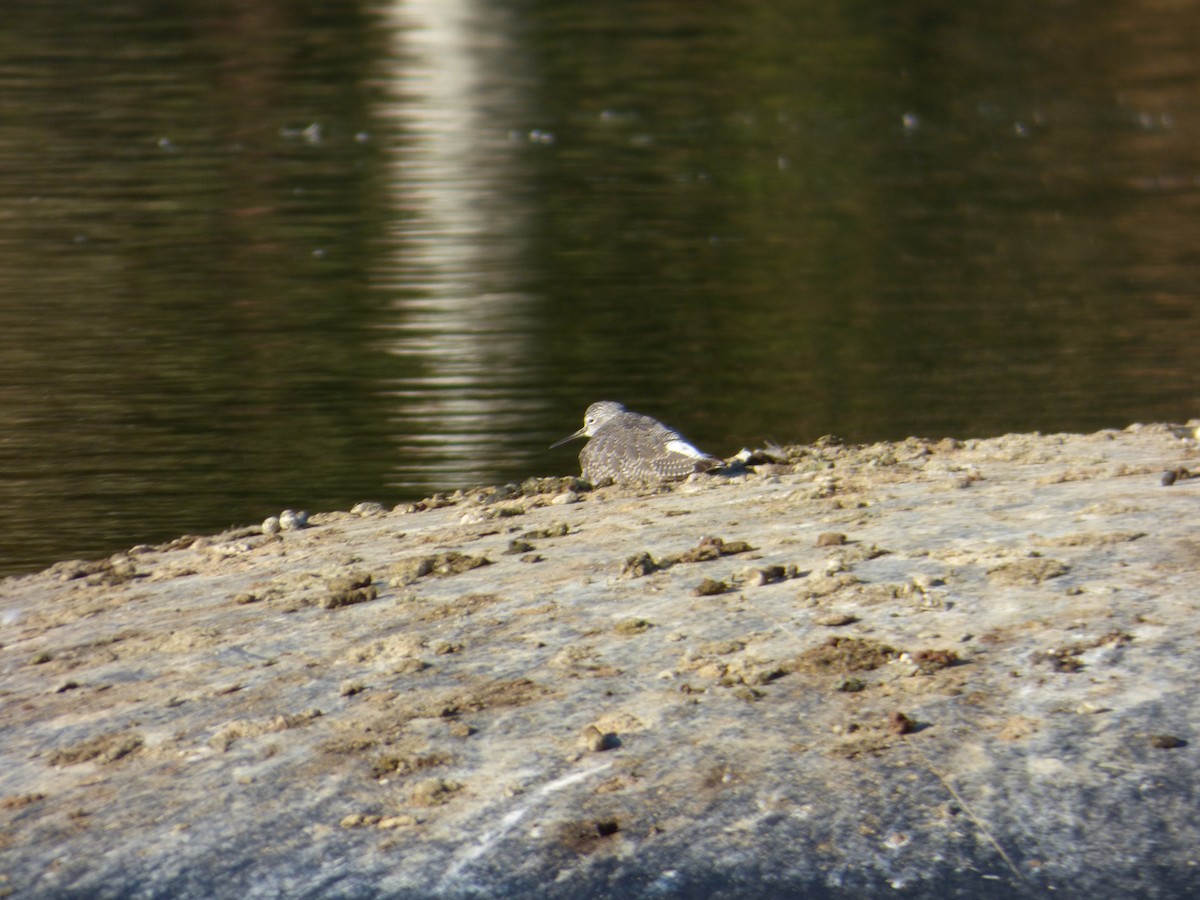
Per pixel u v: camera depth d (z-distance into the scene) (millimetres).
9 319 23766
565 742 7773
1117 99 48438
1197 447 13117
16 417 18422
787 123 44562
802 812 7098
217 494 15602
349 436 17719
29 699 8953
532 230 31297
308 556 11742
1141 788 7078
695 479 13148
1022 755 7352
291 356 21641
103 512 15000
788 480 12805
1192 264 28016
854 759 7422
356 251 29234
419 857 6973
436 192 34969
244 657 9297
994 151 41281
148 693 8867
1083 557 9461
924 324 23906
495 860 6922
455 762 7684
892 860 6793
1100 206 34281
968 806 7062
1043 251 29641
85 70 49406
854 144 41938
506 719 8070
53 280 26484
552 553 10938
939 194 35875
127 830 7320
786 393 19781
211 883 6898
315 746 7961
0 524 14727
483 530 11938
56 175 35969
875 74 51625
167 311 24500
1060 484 11641
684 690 8203
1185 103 47719
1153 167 38938
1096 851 6766
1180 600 8648
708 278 27406
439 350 22188
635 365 21281
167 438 17703
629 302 25438
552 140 41719
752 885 6703
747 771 7398
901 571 9602
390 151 39875
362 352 21953
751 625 8977
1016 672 8039
